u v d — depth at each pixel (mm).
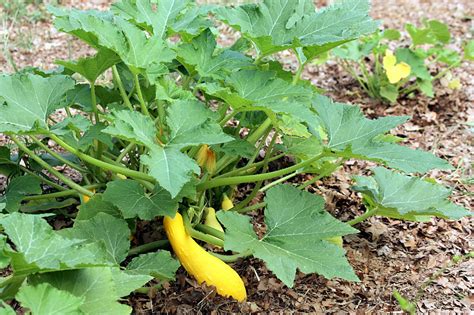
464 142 2471
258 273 1838
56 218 1995
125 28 1703
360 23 1829
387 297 1777
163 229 1918
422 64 2717
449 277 1834
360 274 1842
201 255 1735
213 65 1811
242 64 1824
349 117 1771
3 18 3092
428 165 1664
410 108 2721
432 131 2549
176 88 1741
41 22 3461
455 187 2227
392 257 1914
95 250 1552
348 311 1734
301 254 1645
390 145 1710
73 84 1732
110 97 1959
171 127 1624
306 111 1641
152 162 1530
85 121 1670
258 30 1866
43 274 1475
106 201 1740
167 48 1737
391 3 4242
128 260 1845
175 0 1907
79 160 2049
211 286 1722
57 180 2162
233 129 1994
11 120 1650
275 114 1677
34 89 1703
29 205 1937
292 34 1849
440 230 2018
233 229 1660
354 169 2307
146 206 1694
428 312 1729
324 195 2133
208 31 1811
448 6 4102
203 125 1616
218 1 3559
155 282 1779
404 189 1847
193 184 1714
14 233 1467
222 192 1964
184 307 1709
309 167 1957
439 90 2789
